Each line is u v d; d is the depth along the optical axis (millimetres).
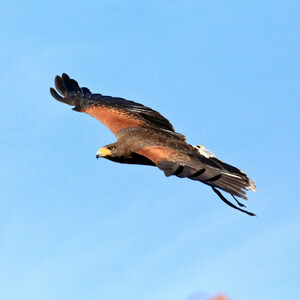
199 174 10008
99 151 13516
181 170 10695
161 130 13750
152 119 14516
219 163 12242
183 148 12523
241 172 11812
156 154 11766
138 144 12891
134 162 13750
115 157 13430
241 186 11062
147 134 13430
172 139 13047
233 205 10828
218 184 10906
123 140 13477
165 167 11047
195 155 12281
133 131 13766
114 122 14711
